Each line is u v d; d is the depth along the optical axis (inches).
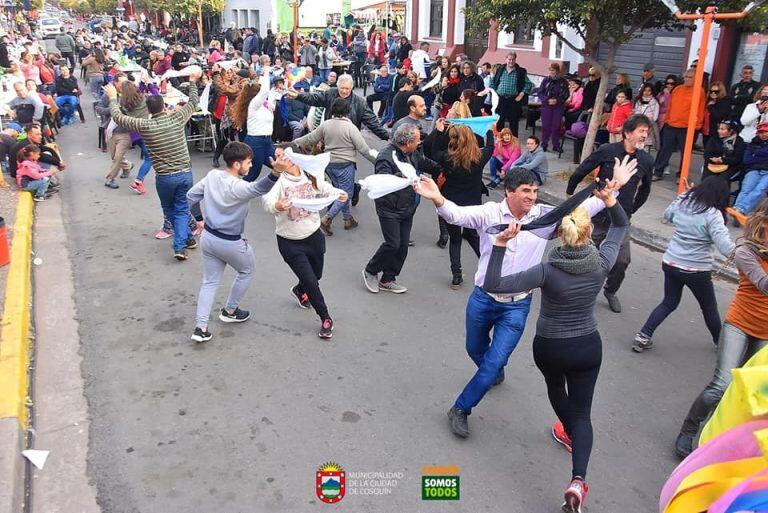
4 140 382.9
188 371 195.8
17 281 242.8
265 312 235.8
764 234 147.5
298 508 141.4
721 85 408.5
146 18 2049.7
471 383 161.9
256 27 1572.3
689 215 191.5
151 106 264.4
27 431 166.2
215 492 146.0
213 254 205.2
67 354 205.2
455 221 155.6
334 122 303.9
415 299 249.3
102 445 161.8
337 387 188.2
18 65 605.3
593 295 134.5
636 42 566.6
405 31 935.0
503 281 132.9
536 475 153.6
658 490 149.5
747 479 88.3
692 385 193.5
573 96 497.4
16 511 137.8
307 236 205.8
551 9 350.9
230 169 197.8
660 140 429.4
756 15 325.7
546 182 410.6
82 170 442.9
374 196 153.5
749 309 152.4
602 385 193.0
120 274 267.7
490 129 243.4
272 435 166.1
